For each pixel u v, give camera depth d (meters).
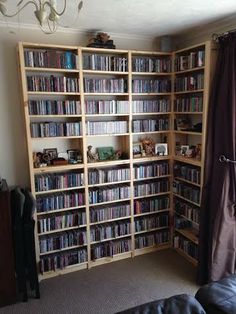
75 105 2.80
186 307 1.42
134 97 3.25
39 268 2.85
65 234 2.96
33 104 2.65
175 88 3.16
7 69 2.75
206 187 2.73
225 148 2.53
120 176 3.12
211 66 2.60
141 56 3.19
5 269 2.46
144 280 2.84
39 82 2.64
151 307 1.42
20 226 2.45
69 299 2.57
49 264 2.88
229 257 2.62
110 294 2.63
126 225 3.21
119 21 2.68
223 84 2.49
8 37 2.71
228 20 2.66
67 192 2.99
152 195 3.33
